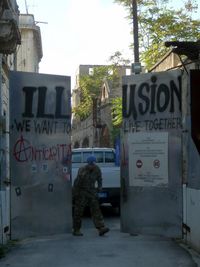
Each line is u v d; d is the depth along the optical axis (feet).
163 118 38.22
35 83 38.50
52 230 38.88
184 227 36.47
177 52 34.58
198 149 31.24
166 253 32.40
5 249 33.47
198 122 31.22
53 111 39.06
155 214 38.47
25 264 29.60
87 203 40.01
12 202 37.50
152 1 91.04
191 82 31.40
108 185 55.31
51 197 38.88
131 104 39.70
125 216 40.09
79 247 34.58
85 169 40.27
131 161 39.58
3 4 38.17
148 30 90.74
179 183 37.52
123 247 34.47
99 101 169.99
